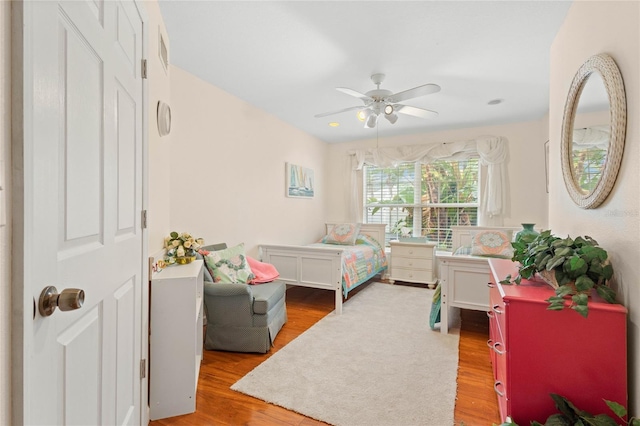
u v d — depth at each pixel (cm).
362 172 545
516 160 434
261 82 302
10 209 61
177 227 274
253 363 226
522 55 245
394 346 252
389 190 529
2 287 60
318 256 343
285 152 436
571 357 119
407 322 307
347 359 230
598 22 141
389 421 163
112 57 113
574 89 162
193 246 215
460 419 164
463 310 348
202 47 238
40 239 69
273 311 262
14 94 62
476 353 241
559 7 186
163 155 216
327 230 545
